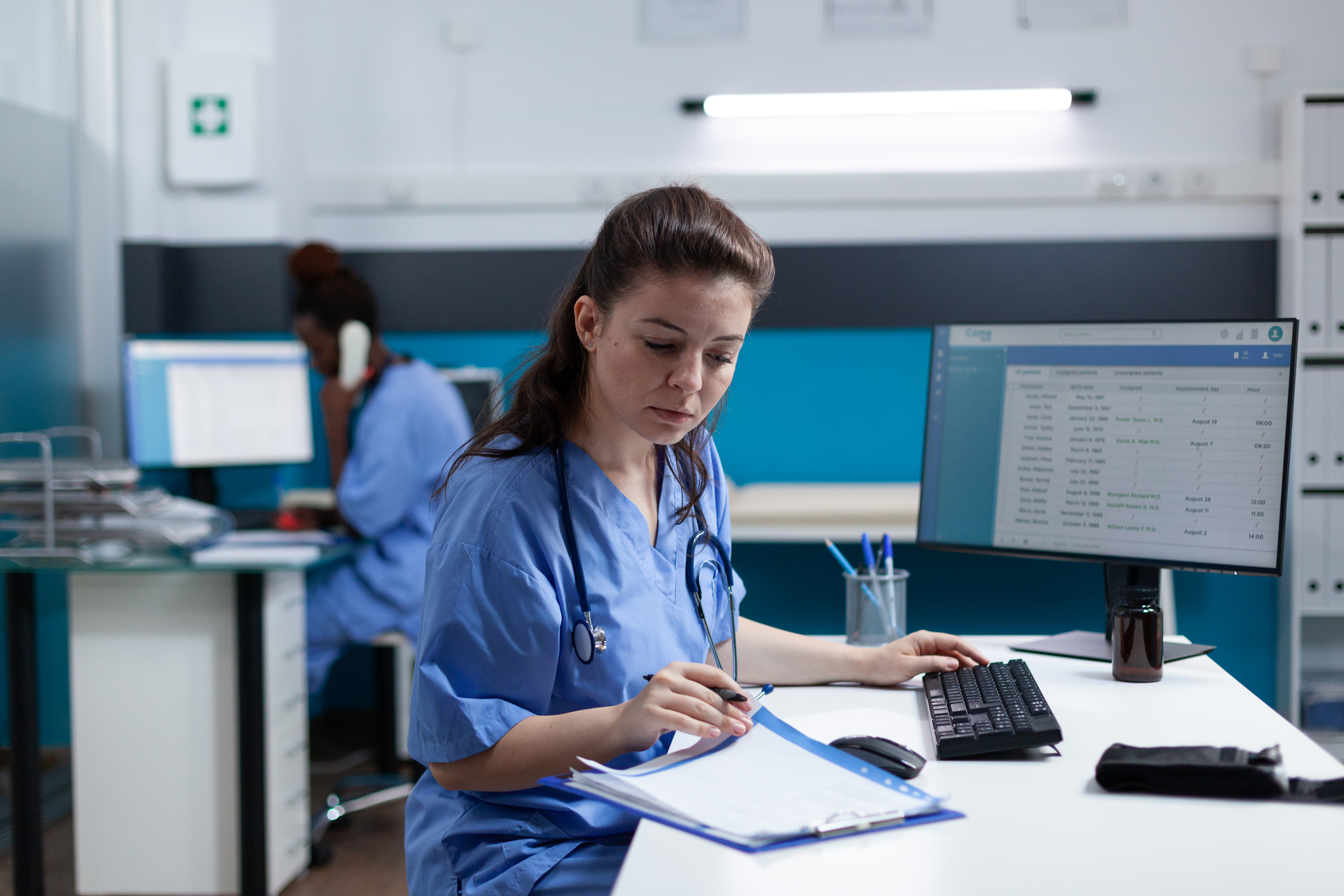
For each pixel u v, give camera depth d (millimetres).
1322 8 3074
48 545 1992
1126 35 3135
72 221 3064
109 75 3111
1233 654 3092
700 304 920
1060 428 1292
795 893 645
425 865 997
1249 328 1182
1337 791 791
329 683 3324
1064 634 1407
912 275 3182
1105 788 823
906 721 1031
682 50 3258
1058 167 3168
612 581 1026
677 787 803
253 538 2320
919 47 3191
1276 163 3061
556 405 1057
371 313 2598
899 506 2631
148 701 2031
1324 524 2900
